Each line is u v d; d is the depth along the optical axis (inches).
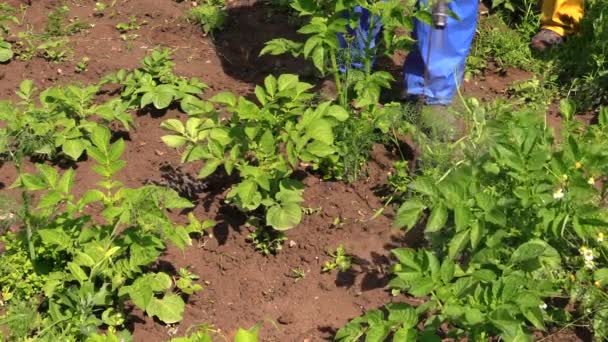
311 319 166.4
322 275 171.3
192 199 181.8
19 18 224.1
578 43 209.8
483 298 151.0
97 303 159.3
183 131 181.0
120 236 165.8
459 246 155.9
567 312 162.6
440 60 189.5
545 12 212.5
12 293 166.2
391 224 176.4
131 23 221.0
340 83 192.1
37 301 165.9
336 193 181.6
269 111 175.5
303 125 173.6
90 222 176.1
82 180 185.6
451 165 178.1
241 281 171.5
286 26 219.1
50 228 166.4
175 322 165.8
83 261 160.7
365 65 186.2
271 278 171.8
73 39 216.5
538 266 156.4
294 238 175.6
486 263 156.6
